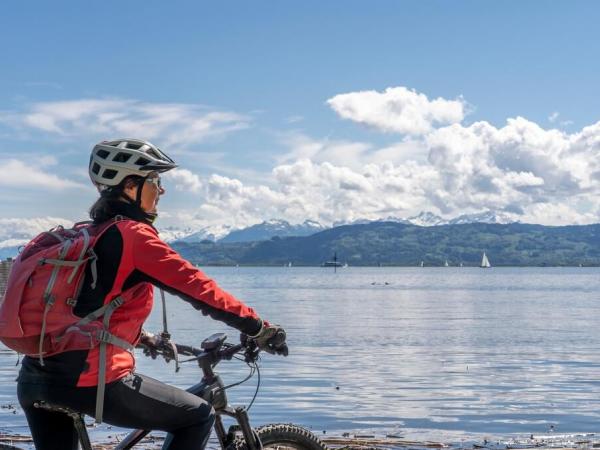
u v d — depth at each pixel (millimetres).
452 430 11336
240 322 3850
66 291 3676
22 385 3777
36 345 3639
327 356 23672
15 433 10094
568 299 86438
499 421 12219
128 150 3875
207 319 45031
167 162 3982
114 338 3703
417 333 35031
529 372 19672
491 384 17109
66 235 3838
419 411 13172
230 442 4316
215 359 4195
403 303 75000
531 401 14492
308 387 16172
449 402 14305
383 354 24547
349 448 9422
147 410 3836
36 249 3797
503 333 35000
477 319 47000
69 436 3977
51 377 3660
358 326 39969
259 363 20844
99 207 3902
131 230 3742
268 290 126438
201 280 3768
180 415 3936
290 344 28625
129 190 3920
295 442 4504
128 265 3717
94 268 3691
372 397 14789
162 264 3721
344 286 155375
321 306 67562
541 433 11117
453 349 26703
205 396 4176
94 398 3668
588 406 13945
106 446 8797
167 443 4027
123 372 3730
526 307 65812
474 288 140375
